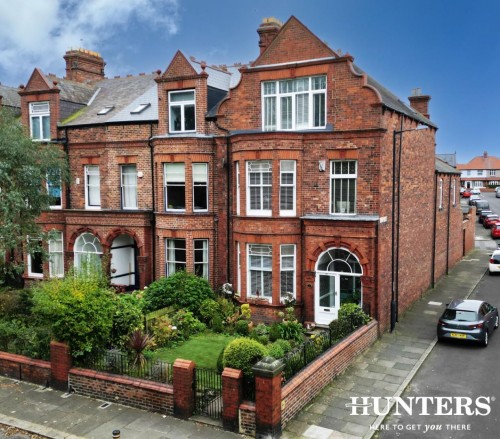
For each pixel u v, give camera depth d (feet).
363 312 55.36
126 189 72.64
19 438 35.60
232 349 36.81
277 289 60.54
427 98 98.02
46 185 76.33
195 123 66.90
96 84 90.27
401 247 65.92
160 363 41.88
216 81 72.84
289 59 60.95
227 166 65.26
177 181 68.23
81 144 73.72
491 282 90.02
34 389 43.50
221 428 36.09
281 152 59.41
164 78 67.51
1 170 58.80
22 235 65.92
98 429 36.37
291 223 60.13
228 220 66.03
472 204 198.70
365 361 50.24
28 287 77.56
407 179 67.82
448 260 99.04
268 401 34.19
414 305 72.90
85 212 73.05
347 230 57.16
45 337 45.34
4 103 85.61
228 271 66.49
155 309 60.75
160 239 68.54
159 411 38.73
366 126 56.95
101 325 42.88
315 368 41.42
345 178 58.80
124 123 70.69
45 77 75.82
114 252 73.87
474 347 54.90
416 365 49.14
